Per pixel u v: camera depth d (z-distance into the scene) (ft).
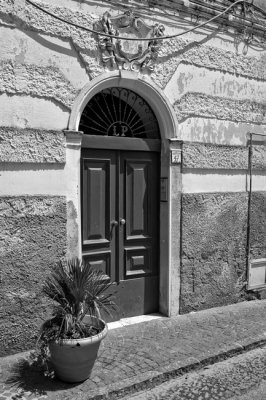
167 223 18.25
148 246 18.51
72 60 15.31
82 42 15.43
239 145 20.66
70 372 12.48
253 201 21.47
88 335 12.57
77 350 12.13
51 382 12.77
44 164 14.84
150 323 17.66
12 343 14.34
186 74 18.47
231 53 20.04
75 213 15.61
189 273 18.98
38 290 14.74
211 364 14.78
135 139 17.67
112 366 13.89
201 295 19.53
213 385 13.33
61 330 12.41
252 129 21.20
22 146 14.26
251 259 21.61
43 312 14.88
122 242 17.72
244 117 20.80
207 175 19.54
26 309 14.53
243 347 15.74
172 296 18.49
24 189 14.47
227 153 20.08
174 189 18.28
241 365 14.78
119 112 17.71
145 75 17.16
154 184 18.57
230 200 20.40
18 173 14.34
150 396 12.64
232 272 20.76
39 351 13.87
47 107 14.85
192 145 18.75
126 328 17.07
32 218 14.57
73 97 15.39
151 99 17.66
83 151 16.47
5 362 13.85
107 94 17.43
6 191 14.12
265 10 21.53
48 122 14.90
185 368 14.06
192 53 18.58
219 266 20.17
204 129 19.27
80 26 14.96
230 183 20.51
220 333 16.89
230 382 13.53
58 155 15.02
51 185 15.02
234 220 20.65
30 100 14.48
